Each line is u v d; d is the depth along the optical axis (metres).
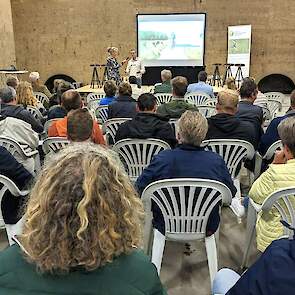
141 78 9.16
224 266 2.60
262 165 3.35
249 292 1.01
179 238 2.22
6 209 2.31
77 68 11.34
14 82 5.37
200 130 2.19
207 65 10.94
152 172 2.21
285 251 1.01
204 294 2.32
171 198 2.14
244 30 10.33
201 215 2.17
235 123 3.12
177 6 10.70
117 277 0.86
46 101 6.30
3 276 0.86
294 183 1.94
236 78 9.81
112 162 0.94
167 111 4.05
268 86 11.05
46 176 0.90
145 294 0.86
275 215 1.96
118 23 10.96
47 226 0.85
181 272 2.55
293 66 10.87
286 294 0.96
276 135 3.21
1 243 2.88
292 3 10.48
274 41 10.75
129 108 4.33
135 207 0.94
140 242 0.94
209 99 5.96
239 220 3.12
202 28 9.91
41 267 0.84
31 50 11.32
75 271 0.85
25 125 3.33
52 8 11.02
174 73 9.74
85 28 11.08
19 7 11.07
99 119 5.03
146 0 10.73
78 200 0.85
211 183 2.07
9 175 2.35
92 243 0.84
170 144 3.16
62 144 3.18
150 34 10.09
